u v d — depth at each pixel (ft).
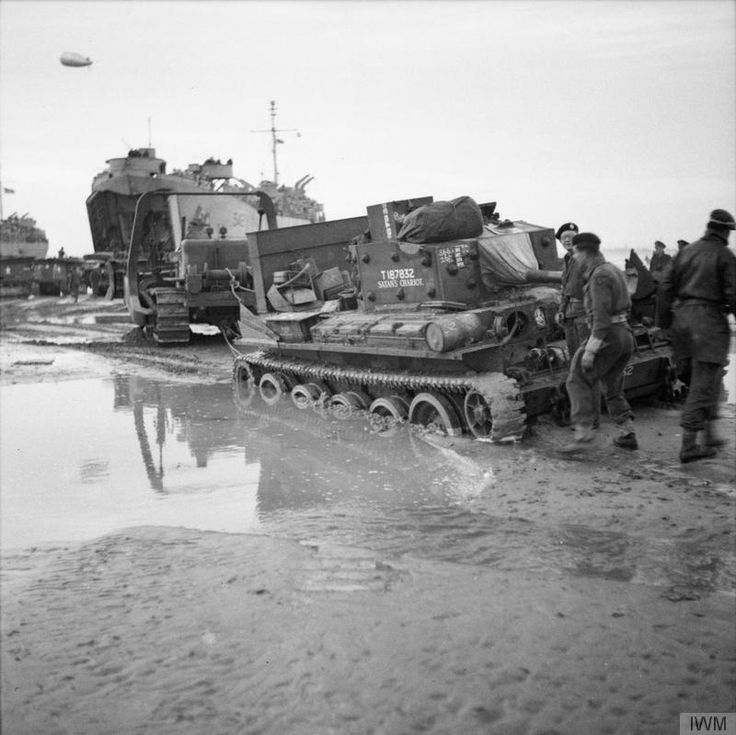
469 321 27.12
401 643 12.34
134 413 36.68
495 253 29.73
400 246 30.89
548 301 28.89
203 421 34.12
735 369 37.47
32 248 156.97
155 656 12.09
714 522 18.30
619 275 23.84
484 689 11.07
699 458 22.21
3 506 22.20
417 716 10.46
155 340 67.46
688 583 15.05
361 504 20.85
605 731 10.16
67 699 10.96
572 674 11.44
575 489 21.07
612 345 23.77
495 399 25.93
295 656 11.99
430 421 29.78
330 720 10.39
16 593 14.80
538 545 17.13
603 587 14.53
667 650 12.11
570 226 28.89
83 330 83.05
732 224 21.06
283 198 120.47
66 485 24.41
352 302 36.86
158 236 75.51
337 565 15.89
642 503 19.74
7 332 82.28
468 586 14.58
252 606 13.78
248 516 20.33
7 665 11.91
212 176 102.17
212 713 10.59
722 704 10.70
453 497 21.09
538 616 13.26
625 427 25.13
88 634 12.88
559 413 28.12
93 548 17.44
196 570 15.71
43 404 39.55
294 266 41.81
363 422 31.76
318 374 34.94
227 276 61.31
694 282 21.35
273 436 30.25
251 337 41.81
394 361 31.73
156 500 22.44
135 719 10.46
